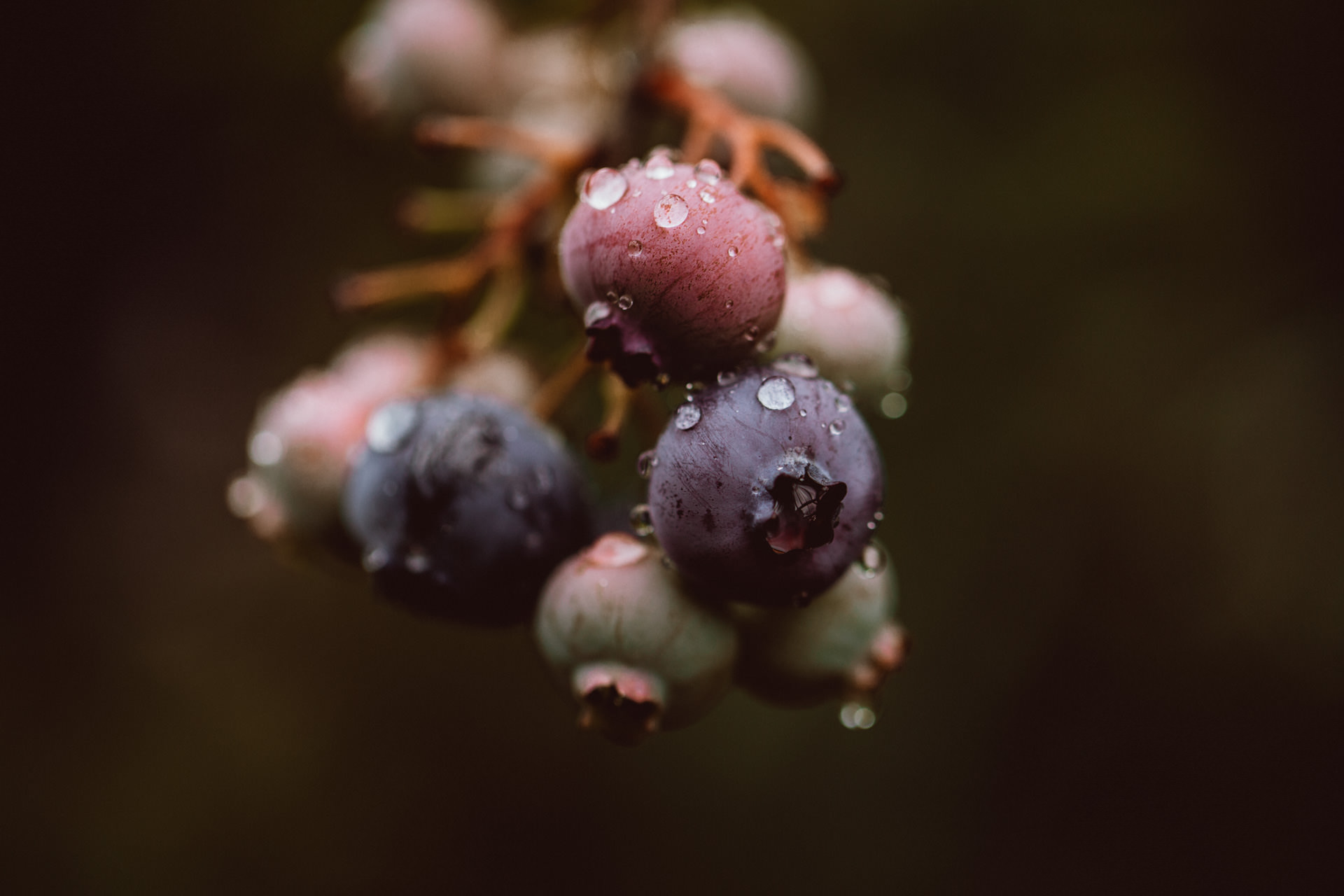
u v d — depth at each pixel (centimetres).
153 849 28
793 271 14
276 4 27
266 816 29
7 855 27
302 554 16
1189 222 25
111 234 31
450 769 30
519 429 14
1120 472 25
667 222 13
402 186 27
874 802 26
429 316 27
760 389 13
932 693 25
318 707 30
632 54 16
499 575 14
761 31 18
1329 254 25
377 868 29
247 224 29
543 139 16
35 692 29
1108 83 25
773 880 26
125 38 28
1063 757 25
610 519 15
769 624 14
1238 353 25
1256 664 24
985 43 25
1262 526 24
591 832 29
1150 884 25
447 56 18
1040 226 25
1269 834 24
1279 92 25
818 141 25
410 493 14
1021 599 25
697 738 26
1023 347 25
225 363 32
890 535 25
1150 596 25
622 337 13
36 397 32
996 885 25
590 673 14
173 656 30
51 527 32
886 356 14
